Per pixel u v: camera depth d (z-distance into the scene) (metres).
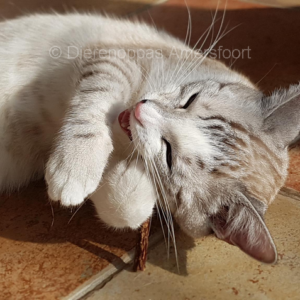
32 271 0.28
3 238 0.30
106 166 0.29
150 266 0.29
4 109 0.34
